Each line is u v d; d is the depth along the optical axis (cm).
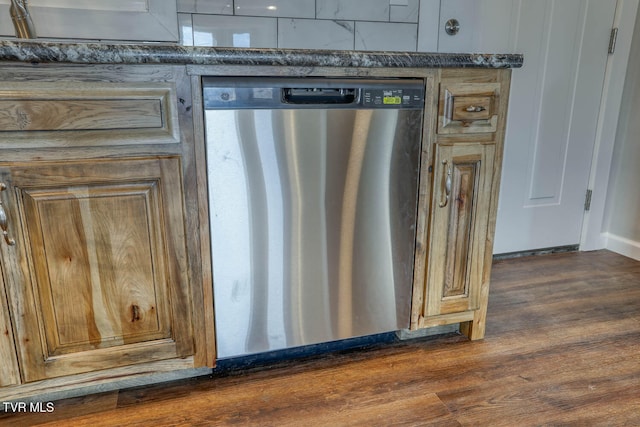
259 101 109
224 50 103
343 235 126
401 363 137
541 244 235
